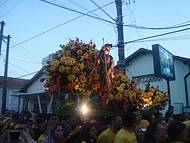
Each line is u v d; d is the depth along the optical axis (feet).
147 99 33.12
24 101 96.89
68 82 28.07
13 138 18.19
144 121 29.37
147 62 73.82
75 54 29.25
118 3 51.11
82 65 28.17
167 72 54.70
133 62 75.87
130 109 27.61
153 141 18.43
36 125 39.68
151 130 18.62
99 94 29.60
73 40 29.91
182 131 17.57
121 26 50.16
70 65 27.73
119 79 31.14
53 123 27.30
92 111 27.78
